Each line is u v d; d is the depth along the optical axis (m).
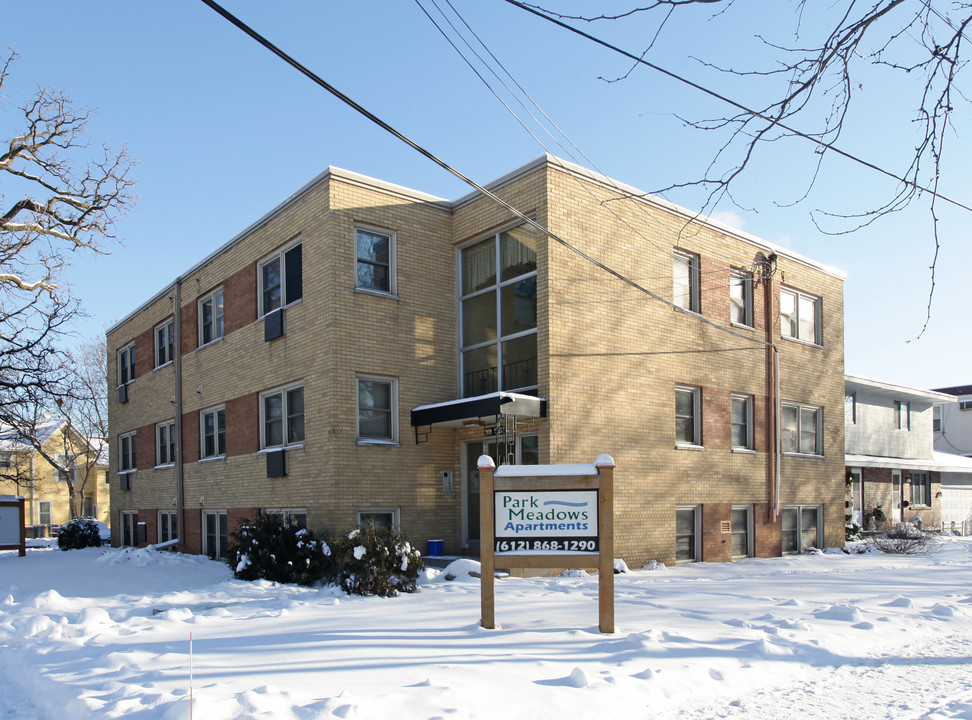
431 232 16.64
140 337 25.61
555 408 14.20
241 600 11.77
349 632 8.19
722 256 18.39
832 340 21.77
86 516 51.78
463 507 16.23
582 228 15.13
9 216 23.94
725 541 17.59
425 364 16.20
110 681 6.30
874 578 13.77
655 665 6.63
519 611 9.65
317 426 15.27
